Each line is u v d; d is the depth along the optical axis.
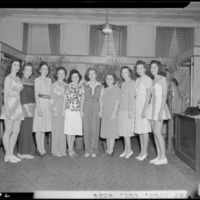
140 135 4.46
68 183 3.15
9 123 4.16
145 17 9.52
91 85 4.62
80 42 9.91
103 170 3.74
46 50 9.83
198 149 3.73
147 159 4.53
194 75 6.75
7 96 4.07
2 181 3.21
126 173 3.60
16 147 5.62
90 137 4.68
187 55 7.25
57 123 4.57
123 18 9.64
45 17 9.68
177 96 6.96
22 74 4.52
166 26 9.84
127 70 4.58
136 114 4.36
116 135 4.55
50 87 4.59
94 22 9.85
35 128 4.46
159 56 9.76
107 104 4.54
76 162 4.20
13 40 9.77
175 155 4.92
